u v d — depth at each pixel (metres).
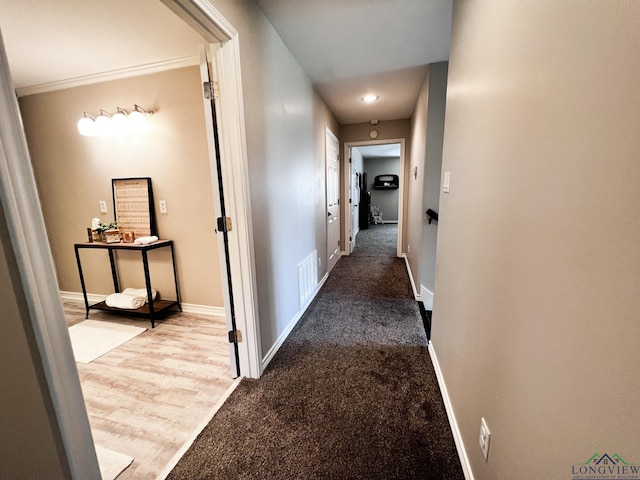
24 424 0.58
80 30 1.75
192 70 2.24
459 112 1.32
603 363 0.43
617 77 0.40
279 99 2.01
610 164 0.42
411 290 3.25
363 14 1.76
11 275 0.55
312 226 2.98
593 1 0.45
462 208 1.24
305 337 2.21
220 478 1.10
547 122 0.60
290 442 1.25
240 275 1.60
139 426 1.37
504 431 0.78
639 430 0.37
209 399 1.54
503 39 0.83
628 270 0.38
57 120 2.60
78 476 0.68
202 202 2.46
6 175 0.54
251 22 1.58
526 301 0.68
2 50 0.52
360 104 3.58
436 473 1.11
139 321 2.54
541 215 0.62
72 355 0.67
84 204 2.74
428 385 1.62
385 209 10.02
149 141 2.44
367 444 1.24
